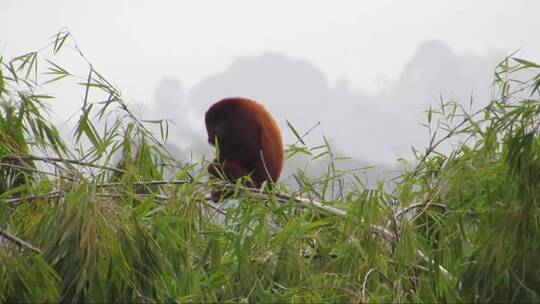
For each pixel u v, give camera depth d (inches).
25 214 419.8
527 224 412.2
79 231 389.4
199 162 454.0
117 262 383.9
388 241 422.3
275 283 393.4
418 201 454.0
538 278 410.6
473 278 408.2
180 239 395.9
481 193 434.6
